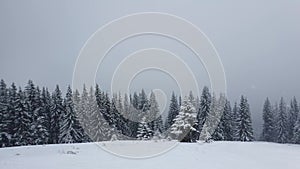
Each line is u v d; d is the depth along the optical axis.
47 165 14.77
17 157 17.59
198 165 16.09
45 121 48.00
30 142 44.50
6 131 43.84
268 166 16.86
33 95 48.00
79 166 14.59
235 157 20.02
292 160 19.47
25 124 44.38
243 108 58.22
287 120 70.69
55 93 49.75
